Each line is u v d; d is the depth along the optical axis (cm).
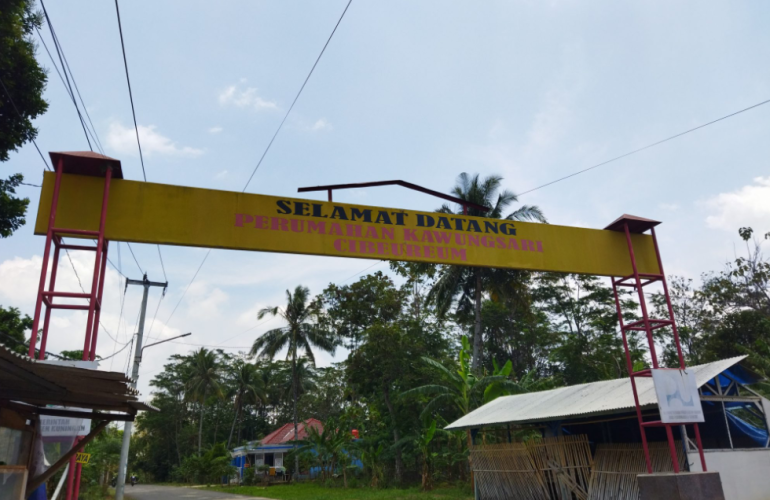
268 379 5394
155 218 773
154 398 5744
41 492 697
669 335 3431
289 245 827
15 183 1223
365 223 877
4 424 582
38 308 666
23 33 1154
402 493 2289
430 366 2694
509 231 959
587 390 1521
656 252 1040
